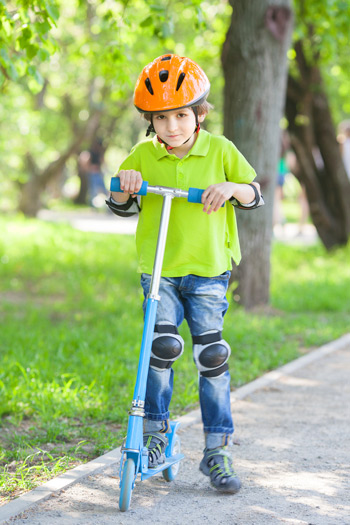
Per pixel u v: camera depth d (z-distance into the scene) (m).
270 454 5.63
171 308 4.68
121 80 9.74
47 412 6.44
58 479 4.86
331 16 12.56
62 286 14.51
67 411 6.48
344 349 9.66
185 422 6.31
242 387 7.57
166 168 4.71
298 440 5.98
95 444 5.75
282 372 8.27
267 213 11.80
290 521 4.33
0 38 7.52
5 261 17.03
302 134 18.16
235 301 11.82
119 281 15.02
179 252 4.66
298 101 17.89
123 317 11.01
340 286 14.12
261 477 5.12
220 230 4.76
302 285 14.23
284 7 11.20
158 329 4.62
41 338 9.47
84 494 4.70
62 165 29.27
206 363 4.70
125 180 4.47
